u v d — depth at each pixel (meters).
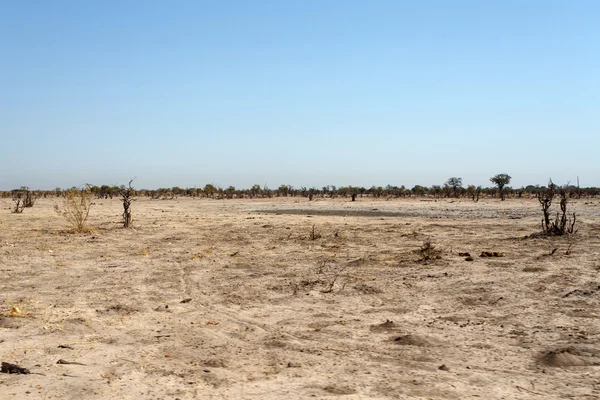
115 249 14.95
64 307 8.17
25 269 11.64
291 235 18.45
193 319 7.55
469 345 6.23
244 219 27.19
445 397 4.60
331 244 15.77
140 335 6.68
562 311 7.72
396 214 32.81
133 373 5.24
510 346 6.18
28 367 5.42
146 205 46.91
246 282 10.22
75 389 4.79
